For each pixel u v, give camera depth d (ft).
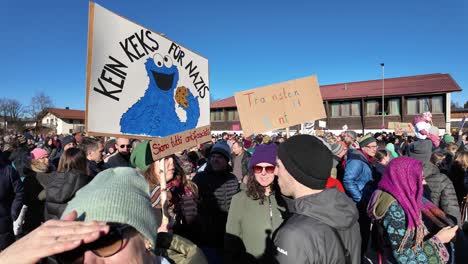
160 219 7.83
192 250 5.32
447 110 94.68
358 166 16.48
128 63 7.22
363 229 16.31
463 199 16.75
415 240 7.43
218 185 11.93
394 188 7.91
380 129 105.60
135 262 3.37
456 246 8.23
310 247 5.32
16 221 15.01
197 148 29.12
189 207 10.57
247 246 8.76
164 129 8.18
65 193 11.34
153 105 7.88
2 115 197.47
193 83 9.44
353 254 5.97
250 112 14.08
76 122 224.94
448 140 32.91
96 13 6.46
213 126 138.31
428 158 17.67
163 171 7.82
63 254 3.08
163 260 4.69
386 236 7.96
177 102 8.70
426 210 8.52
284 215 8.57
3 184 12.26
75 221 3.07
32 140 41.32
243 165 24.07
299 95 14.53
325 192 5.88
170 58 8.52
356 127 110.42
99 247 3.13
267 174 8.61
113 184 3.63
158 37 8.13
